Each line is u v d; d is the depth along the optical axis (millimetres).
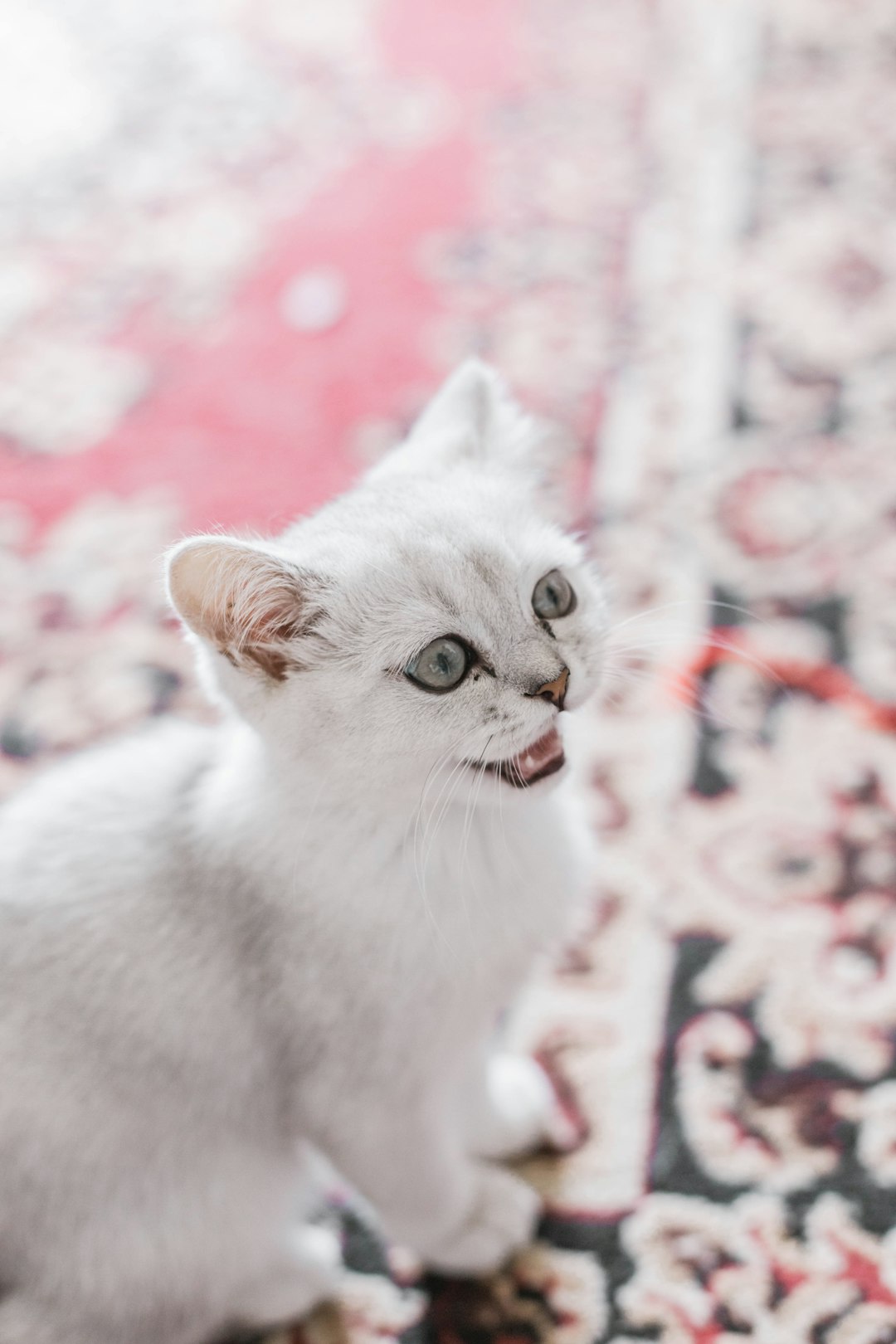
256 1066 609
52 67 1274
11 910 601
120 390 954
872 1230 633
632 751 754
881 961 689
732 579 804
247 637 569
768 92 1128
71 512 871
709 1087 668
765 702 763
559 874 619
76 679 805
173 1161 607
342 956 588
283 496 863
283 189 1110
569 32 1236
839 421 860
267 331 985
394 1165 610
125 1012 593
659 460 854
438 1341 634
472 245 1032
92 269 1061
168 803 612
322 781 577
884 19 1180
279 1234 638
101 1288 609
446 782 577
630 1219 647
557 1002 695
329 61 1246
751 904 708
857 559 805
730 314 942
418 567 573
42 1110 592
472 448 625
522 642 575
